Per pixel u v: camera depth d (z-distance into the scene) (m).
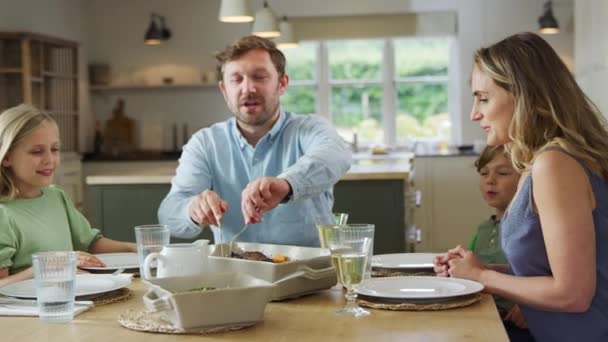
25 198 2.47
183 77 8.66
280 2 8.49
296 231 2.57
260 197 2.04
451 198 7.34
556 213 1.74
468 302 1.71
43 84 7.35
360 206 4.45
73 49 8.04
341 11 8.41
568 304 1.71
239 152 2.64
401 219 4.44
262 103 2.53
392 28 8.34
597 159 1.83
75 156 7.94
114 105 8.80
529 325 1.90
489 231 2.75
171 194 2.64
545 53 1.89
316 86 8.68
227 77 2.55
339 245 1.66
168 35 8.51
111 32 8.72
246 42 2.51
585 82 5.13
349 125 8.68
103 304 1.81
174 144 8.72
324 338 1.45
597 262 1.81
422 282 1.87
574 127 1.84
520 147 1.89
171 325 1.54
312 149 2.38
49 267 1.62
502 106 1.91
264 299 1.54
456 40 8.34
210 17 8.59
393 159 7.34
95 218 4.77
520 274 1.89
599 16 4.59
